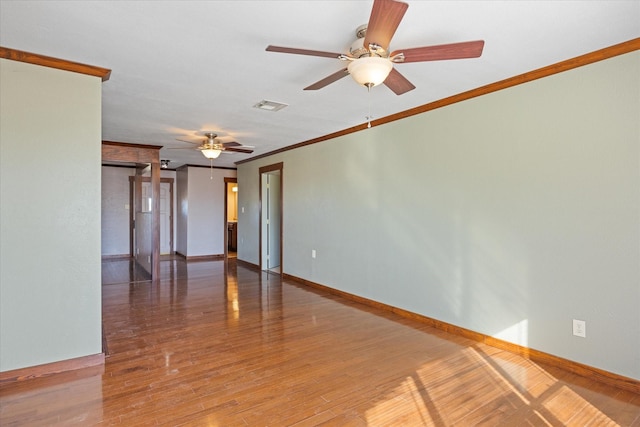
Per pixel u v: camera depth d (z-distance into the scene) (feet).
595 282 8.67
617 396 7.89
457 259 11.84
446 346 10.79
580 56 8.71
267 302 15.85
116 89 10.97
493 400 7.74
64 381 8.49
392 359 9.85
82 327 9.31
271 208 24.66
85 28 7.40
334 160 17.42
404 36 7.72
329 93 11.44
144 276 21.56
